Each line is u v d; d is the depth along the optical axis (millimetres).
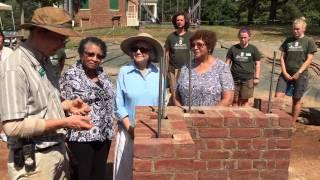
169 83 7758
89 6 41844
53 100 3135
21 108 2918
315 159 7051
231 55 8180
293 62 8164
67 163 3447
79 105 3551
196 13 35531
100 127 4375
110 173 5953
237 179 4297
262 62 15797
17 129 2908
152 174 2984
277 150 4281
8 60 2969
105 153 4512
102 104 4410
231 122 4211
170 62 7887
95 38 4402
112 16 43000
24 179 3111
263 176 4312
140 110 3994
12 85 2898
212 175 4281
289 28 36594
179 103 5012
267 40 25750
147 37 4262
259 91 12016
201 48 4809
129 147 4348
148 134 3201
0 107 2920
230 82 4836
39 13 3002
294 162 6879
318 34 31500
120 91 4418
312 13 49344
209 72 4828
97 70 4516
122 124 4402
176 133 3213
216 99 4809
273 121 4238
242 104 8234
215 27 36000
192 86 4805
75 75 4348
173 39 7922
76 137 4281
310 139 8172
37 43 3043
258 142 4258
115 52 18641
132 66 4414
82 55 4363
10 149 3131
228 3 50875
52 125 2982
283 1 51344
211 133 4211
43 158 3121
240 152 4262
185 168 2984
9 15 33719
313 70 13859
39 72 3037
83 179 4348
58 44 3080
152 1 42656
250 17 51500
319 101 10875
